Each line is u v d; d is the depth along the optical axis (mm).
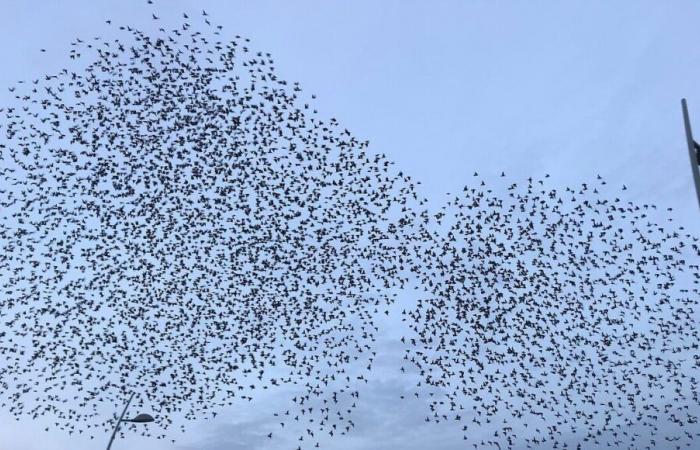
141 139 27688
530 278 30344
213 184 28266
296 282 30250
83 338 30359
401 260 30453
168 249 29219
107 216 28328
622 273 29719
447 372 32094
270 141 27906
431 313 30875
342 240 29766
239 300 30359
